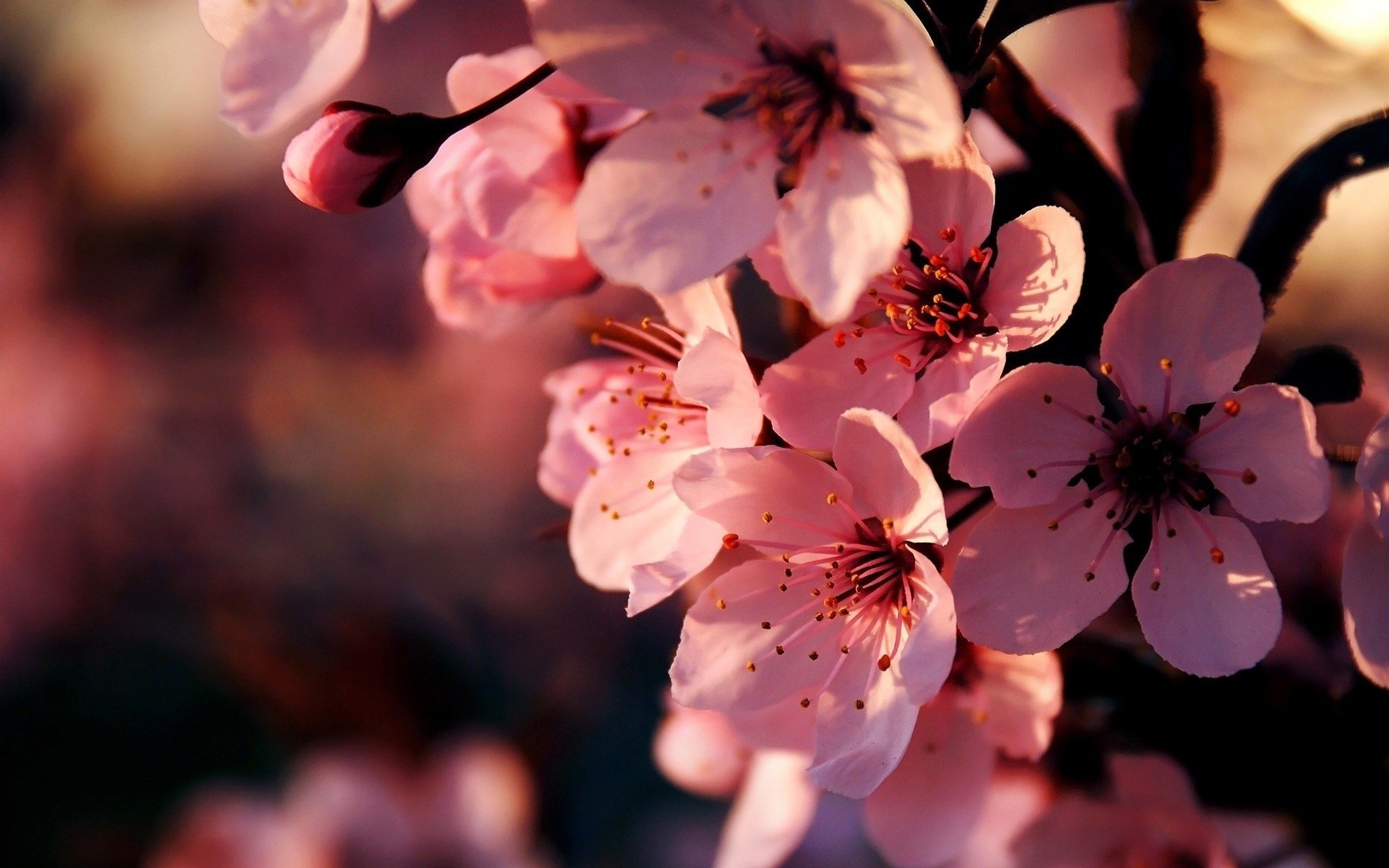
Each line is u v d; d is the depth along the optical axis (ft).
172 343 2.33
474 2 2.30
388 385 2.26
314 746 1.04
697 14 0.76
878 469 0.76
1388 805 0.81
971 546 0.76
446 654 1.09
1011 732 0.80
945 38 0.76
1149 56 0.81
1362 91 1.32
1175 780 0.82
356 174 0.78
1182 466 0.76
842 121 0.75
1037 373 0.75
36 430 2.25
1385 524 0.75
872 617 0.77
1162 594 0.76
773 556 0.78
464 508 2.12
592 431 0.82
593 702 1.48
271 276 2.34
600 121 0.81
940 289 0.77
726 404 0.76
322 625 1.07
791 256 0.74
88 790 1.79
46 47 2.58
